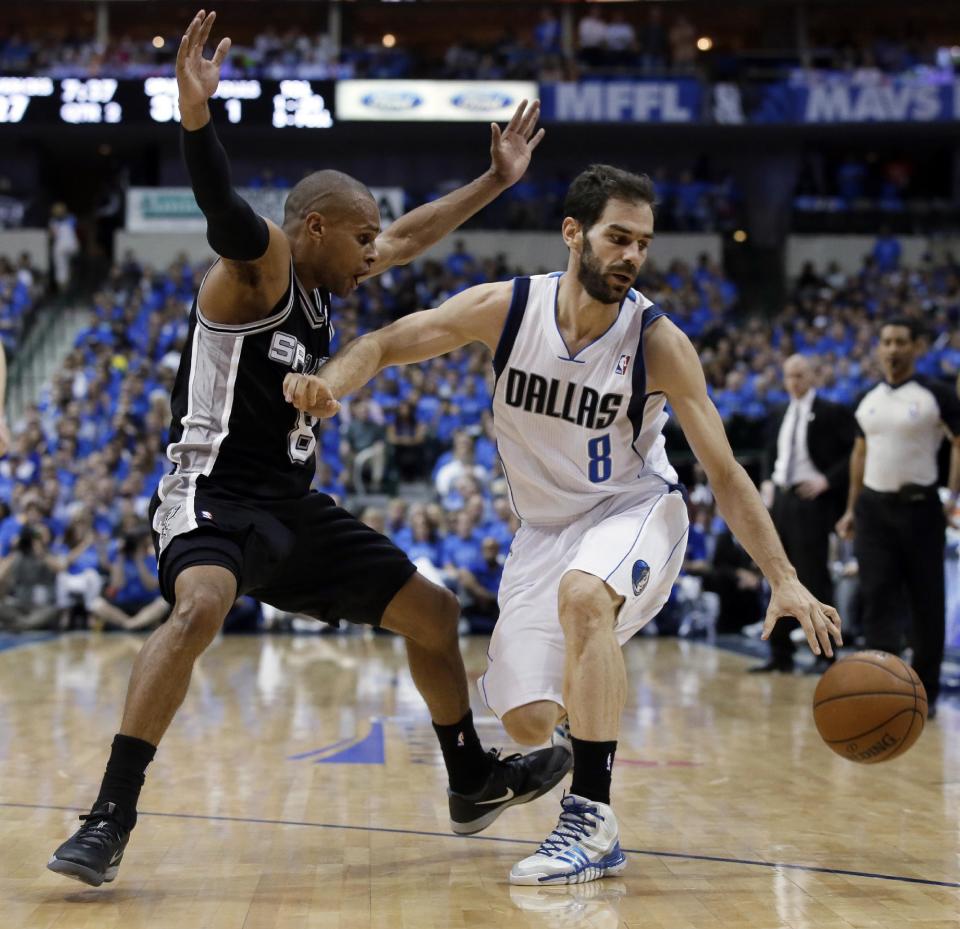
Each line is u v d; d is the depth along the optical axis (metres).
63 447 16.58
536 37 27.62
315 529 3.55
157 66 25.23
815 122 24.53
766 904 3.02
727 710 7.33
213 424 3.40
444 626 3.68
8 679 8.80
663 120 24.53
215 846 3.66
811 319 22.52
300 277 3.46
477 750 3.78
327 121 24.27
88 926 2.78
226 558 3.26
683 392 3.54
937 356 19.53
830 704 3.54
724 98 24.56
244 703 7.47
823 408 9.34
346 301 21.94
